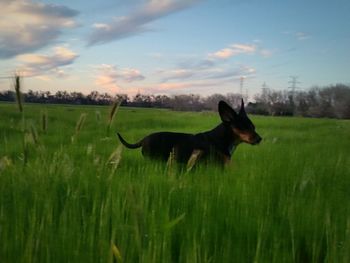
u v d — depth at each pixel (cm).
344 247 43
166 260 41
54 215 55
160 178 84
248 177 88
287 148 171
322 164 109
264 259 45
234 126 129
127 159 133
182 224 54
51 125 286
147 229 47
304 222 58
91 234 45
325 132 323
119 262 39
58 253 42
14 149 132
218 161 126
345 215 60
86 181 72
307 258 51
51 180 69
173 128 358
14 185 66
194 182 80
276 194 76
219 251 47
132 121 418
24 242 44
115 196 63
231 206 61
